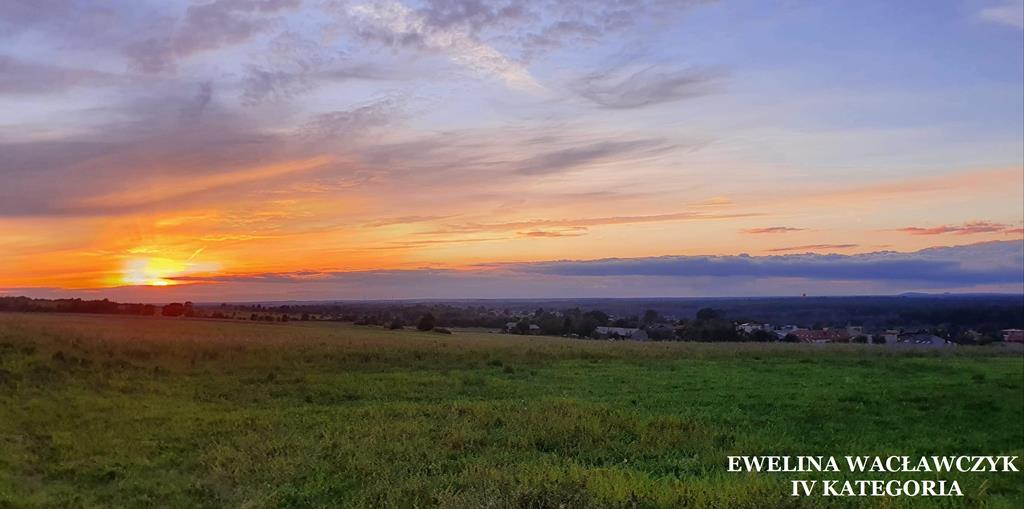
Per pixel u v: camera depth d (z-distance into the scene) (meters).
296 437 15.25
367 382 24.45
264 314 83.06
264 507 11.02
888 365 32.41
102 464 13.05
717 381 25.98
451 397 22.08
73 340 28.50
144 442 14.62
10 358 22.84
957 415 19.69
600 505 10.59
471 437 15.55
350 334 50.84
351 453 13.96
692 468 13.91
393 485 11.95
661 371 29.48
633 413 18.61
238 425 16.52
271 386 23.03
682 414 18.86
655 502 11.02
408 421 17.33
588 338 64.75
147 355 27.59
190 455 13.85
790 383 25.55
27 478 12.26
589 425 16.61
